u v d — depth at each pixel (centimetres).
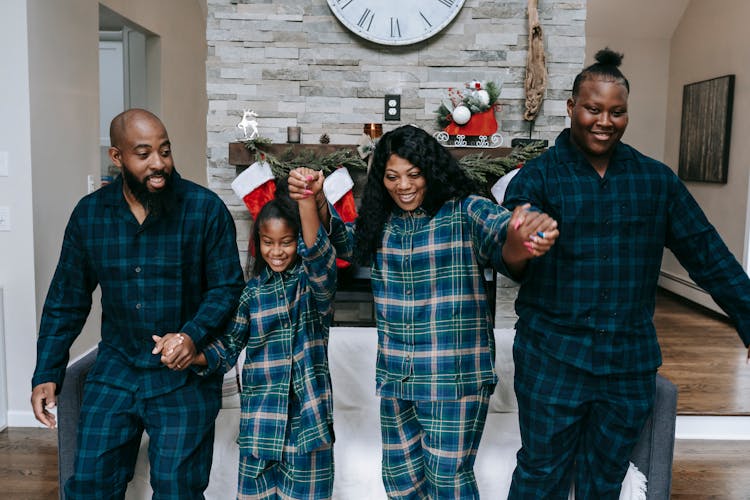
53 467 264
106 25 488
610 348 158
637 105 652
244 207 325
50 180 329
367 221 163
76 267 164
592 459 167
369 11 313
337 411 229
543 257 160
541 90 314
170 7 533
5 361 308
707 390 345
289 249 166
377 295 165
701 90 564
